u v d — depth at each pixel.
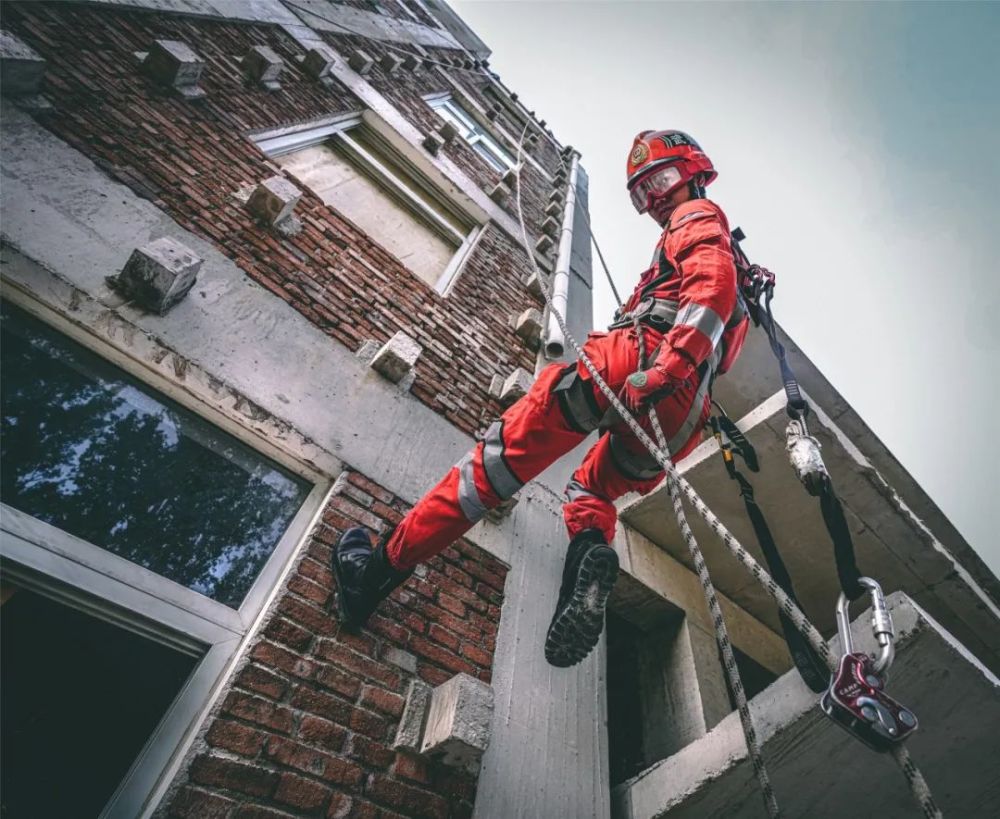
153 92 3.30
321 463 2.49
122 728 1.66
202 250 2.75
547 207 8.00
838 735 2.13
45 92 2.69
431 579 2.56
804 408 1.89
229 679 1.82
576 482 2.12
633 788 2.52
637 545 3.54
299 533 2.33
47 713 1.57
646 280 2.12
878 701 0.96
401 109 6.22
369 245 3.91
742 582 3.79
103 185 2.58
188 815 1.56
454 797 2.04
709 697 3.11
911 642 2.02
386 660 2.19
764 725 2.21
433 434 3.05
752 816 2.38
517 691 2.48
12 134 2.39
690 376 1.82
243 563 2.13
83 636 1.70
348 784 1.85
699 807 2.35
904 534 3.12
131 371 2.17
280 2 5.56
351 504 2.47
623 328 1.94
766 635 3.93
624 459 1.93
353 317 3.28
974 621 3.30
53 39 2.96
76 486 1.89
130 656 1.76
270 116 4.09
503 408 3.67
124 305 2.24
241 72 4.20
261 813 1.66
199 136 3.36
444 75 9.49
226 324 2.57
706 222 1.89
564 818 2.25
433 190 5.73
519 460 1.86
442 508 1.91
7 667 1.56
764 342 4.08
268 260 3.08
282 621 2.02
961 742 2.23
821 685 1.99
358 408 2.81
